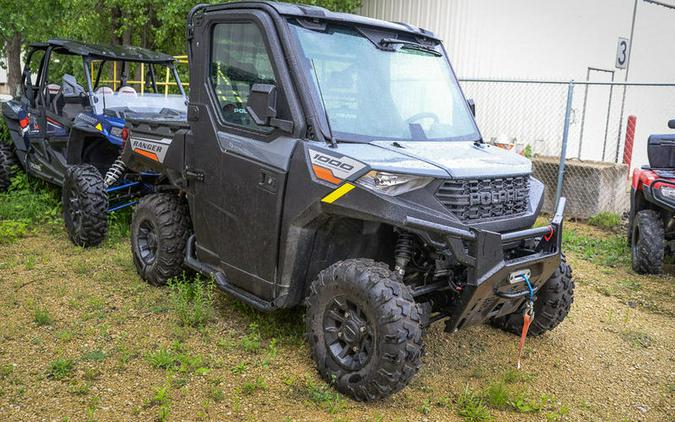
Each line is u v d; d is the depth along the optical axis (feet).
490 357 15.39
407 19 45.27
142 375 13.21
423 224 11.73
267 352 14.46
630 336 17.39
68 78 26.66
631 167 46.52
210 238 15.94
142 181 23.82
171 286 17.03
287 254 13.64
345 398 12.73
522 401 13.20
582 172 33.24
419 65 15.84
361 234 13.78
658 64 46.78
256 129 14.33
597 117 43.70
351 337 12.53
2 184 29.09
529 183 14.76
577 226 32.37
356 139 13.55
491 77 42.37
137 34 42.24
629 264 25.03
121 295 17.54
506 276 12.69
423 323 13.26
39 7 36.42
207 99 15.61
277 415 12.02
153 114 25.59
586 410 13.28
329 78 13.94
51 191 28.27
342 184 12.41
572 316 18.76
